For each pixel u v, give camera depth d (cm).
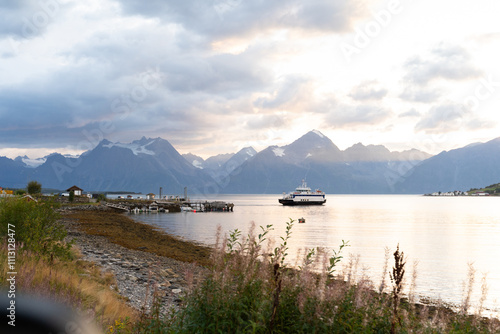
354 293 720
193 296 723
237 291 709
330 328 651
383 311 709
